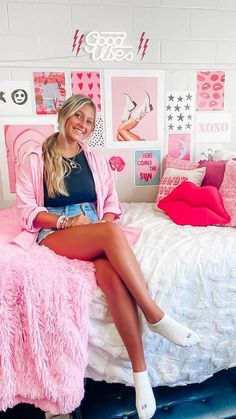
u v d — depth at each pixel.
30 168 1.46
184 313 1.25
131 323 1.12
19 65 1.90
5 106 1.94
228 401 1.26
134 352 1.12
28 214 1.41
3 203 2.06
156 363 1.25
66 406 1.06
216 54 2.10
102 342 1.16
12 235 1.46
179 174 1.92
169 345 1.23
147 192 2.22
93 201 1.60
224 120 2.19
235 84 2.16
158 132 2.13
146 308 1.12
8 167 2.01
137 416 1.18
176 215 1.69
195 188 1.70
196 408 1.22
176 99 2.10
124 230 1.44
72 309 1.09
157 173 2.19
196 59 2.08
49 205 1.51
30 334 1.06
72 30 1.91
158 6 1.96
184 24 2.02
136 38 1.98
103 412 1.21
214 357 1.31
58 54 1.93
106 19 1.93
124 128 2.09
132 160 2.14
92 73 1.98
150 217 1.79
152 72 2.04
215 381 1.36
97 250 1.20
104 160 1.68
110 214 1.63
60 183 1.48
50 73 1.94
